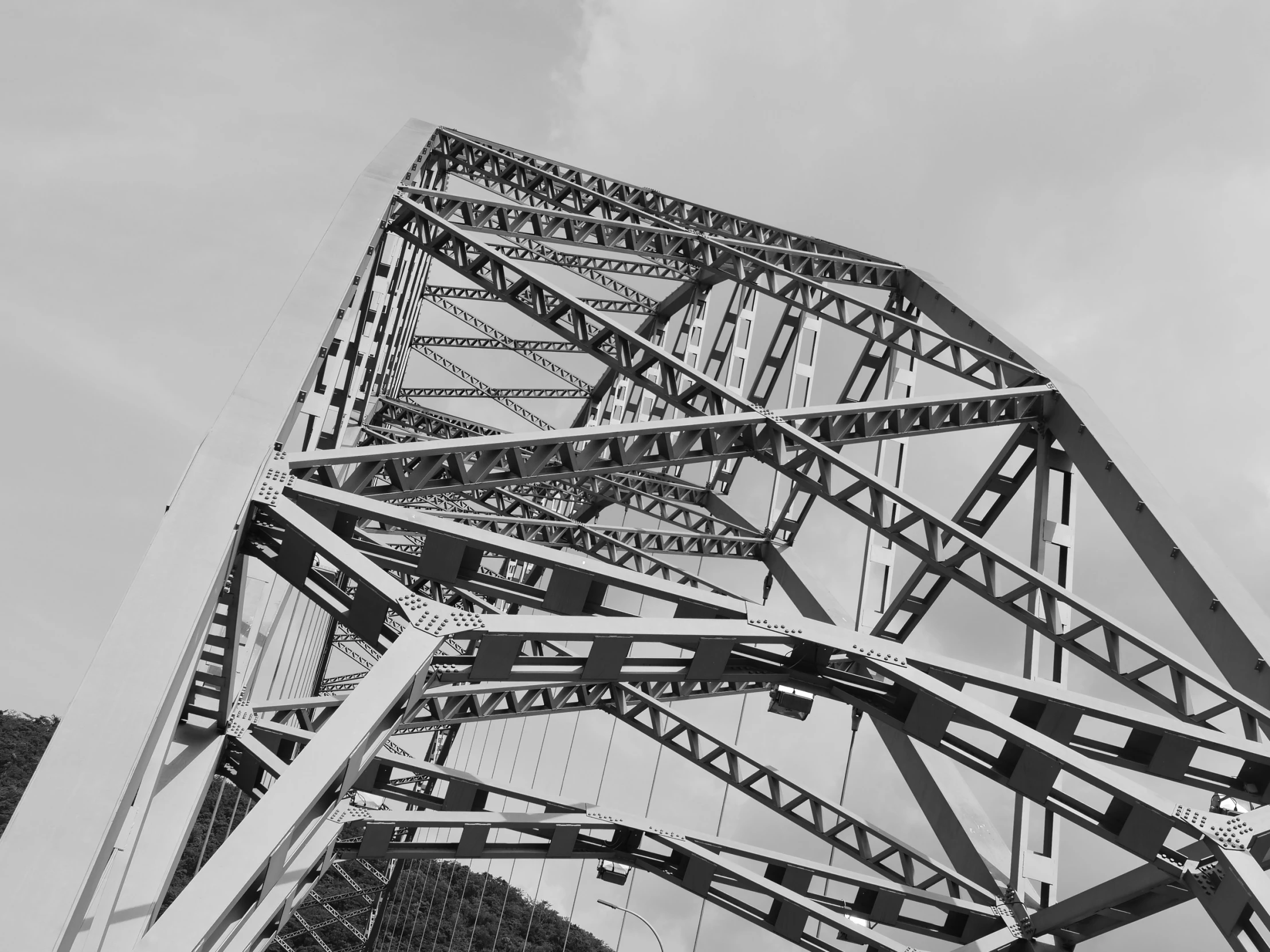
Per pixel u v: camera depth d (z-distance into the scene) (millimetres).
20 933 7023
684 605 13945
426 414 33344
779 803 20922
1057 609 17953
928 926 19734
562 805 19922
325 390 15258
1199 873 13906
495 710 17703
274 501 11430
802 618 13578
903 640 21984
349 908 73688
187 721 13602
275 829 8539
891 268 30594
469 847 19062
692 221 28906
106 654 8750
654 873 20547
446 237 21266
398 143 23344
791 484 28531
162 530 10070
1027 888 18875
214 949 8266
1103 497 20734
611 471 17078
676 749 21125
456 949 80000
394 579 11133
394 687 10039
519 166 25984
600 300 38938
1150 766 14898
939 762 21781
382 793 19031
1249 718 15664
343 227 16906
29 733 75500
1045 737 13695
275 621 23984
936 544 18656
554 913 92250
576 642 12281
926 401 21062
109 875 9016
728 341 29188
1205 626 18078
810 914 19828
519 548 12664
